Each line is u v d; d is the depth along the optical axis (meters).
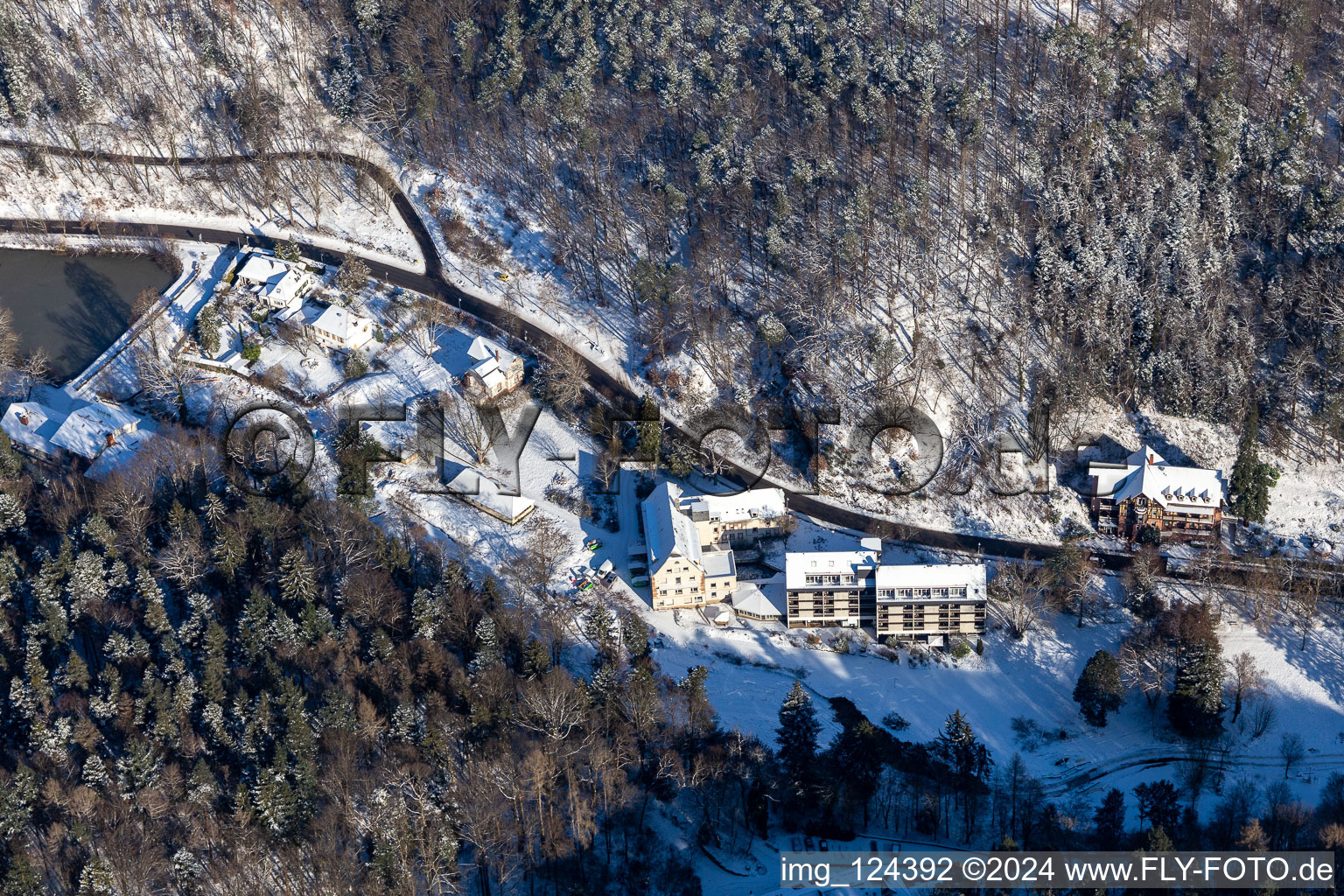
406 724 158.88
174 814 152.12
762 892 152.25
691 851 156.75
